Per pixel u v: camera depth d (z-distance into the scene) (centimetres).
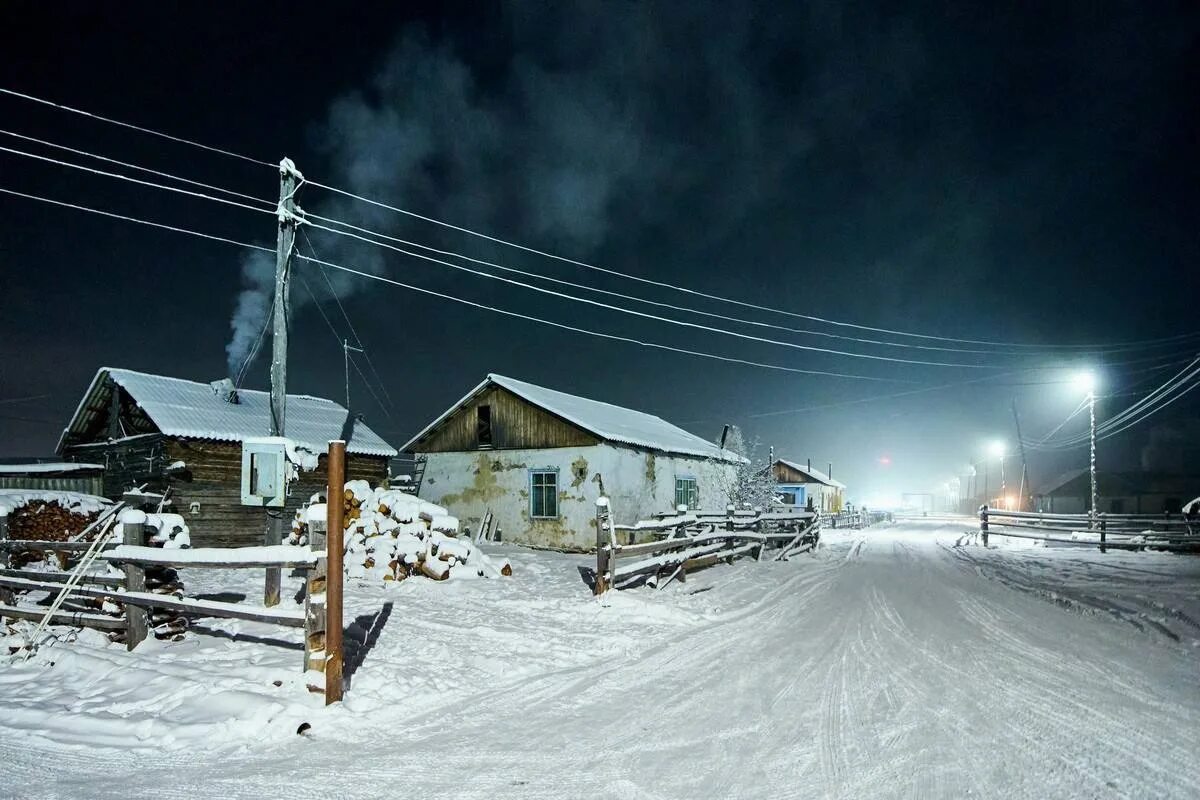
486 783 427
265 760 468
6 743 498
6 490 1529
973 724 525
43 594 976
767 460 3631
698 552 1477
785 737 503
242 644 745
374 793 414
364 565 1314
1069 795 403
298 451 1500
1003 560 1930
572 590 1235
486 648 786
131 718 535
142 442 1900
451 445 2488
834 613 1031
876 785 418
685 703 591
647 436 2534
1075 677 658
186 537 806
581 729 526
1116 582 1357
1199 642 806
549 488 2261
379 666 690
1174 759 456
